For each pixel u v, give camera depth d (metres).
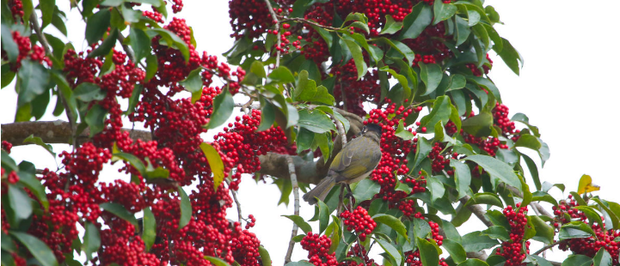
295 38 12.92
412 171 11.31
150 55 7.01
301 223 9.84
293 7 13.01
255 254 8.77
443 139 11.12
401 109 11.88
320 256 9.47
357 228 9.77
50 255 5.44
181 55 7.51
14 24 6.29
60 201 6.03
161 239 7.54
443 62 13.38
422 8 12.45
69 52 6.74
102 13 7.12
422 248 10.10
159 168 6.48
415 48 13.08
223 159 7.69
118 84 6.62
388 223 10.02
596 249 11.16
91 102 6.76
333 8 12.98
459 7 12.55
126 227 6.52
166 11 7.40
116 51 7.01
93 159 6.17
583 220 11.98
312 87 10.29
